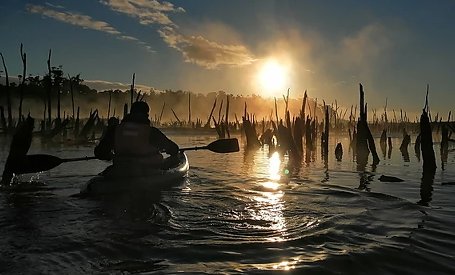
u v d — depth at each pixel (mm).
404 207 6203
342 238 4637
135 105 8281
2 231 4883
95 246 4375
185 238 4656
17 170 8148
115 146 7875
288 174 10133
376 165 12414
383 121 42125
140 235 4758
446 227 5074
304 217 5586
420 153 17203
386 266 3822
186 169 9688
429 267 3805
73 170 10258
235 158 14531
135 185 7469
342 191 7574
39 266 3826
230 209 6043
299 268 3766
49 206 6152
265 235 4766
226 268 3770
